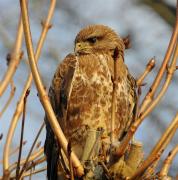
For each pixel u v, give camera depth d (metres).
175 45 9.33
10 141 9.02
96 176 9.49
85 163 9.82
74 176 9.33
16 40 9.95
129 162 9.16
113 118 9.12
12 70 9.65
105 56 13.12
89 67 12.63
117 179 9.10
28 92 8.78
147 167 8.55
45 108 8.61
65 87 12.51
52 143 11.70
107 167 9.23
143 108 8.99
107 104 12.45
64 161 9.66
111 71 12.65
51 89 12.83
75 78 12.53
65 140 8.62
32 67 8.57
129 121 12.69
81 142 12.42
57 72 12.84
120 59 12.98
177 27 8.91
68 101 12.46
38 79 8.58
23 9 8.55
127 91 12.71
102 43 13.53
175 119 8.49
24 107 8.74
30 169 10.28
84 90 12.48
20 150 8.78
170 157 9.09
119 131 12.56
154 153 8.46
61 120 12.51
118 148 8.93
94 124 12.40
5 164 8.74
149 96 9.04
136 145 9.19
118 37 13.77
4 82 9.48
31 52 8.57
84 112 12.44
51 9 10.10
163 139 8.44
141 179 8.84
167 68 8.99
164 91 8.81
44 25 10.03
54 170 11.84
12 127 9.16
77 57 12.84
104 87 12.47
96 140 10.05
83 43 13.56
